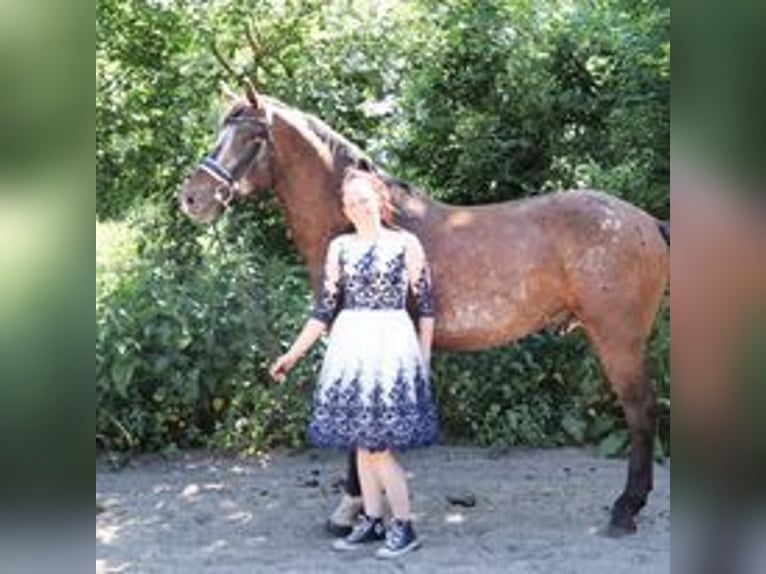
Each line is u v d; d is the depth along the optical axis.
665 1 5.62
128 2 6.07
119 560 3.92
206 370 5.40
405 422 3.71
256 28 6.21
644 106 5.66
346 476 4.66
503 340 4.08
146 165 6.22
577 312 4.07
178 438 5.50
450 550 3.99
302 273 6.04
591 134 6.21
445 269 4.02
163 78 6.18
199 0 6.13
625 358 4.02
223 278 5.57
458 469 5.14
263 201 6.14
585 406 5.56
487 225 4.09
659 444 5.25
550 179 6.25
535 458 5.33
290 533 4.25
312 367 5.40
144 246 6.04
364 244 3.78
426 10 6.30
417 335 3.90
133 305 5.39
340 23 6.32
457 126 6.15
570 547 4.02
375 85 6.34
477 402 5.58
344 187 3.86
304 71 6.29
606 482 4.91
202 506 4.62
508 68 6.14
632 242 3.98
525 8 6.18
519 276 4.01
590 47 6.14
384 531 4.05
